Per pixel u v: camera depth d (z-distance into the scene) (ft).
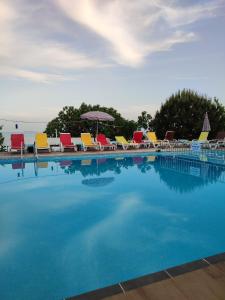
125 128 79.51
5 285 9.12
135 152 43.65
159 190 22.08
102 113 51.21
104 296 7.33
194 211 16.79
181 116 70.08
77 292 8.75
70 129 78.95
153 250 11.61
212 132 70.13
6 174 28.60
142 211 16.83
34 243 12.35
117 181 25.48
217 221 15.11
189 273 8.25
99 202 18.79
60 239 12.76
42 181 25.38
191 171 30.45
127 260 10.74
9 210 17.06
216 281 7.83
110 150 46.37
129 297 7.25
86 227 14.24
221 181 25.25
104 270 10.05
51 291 8.79
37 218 15.64
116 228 14.11
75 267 10.19
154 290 7.49
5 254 11.28
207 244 12.21
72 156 39.58
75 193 21.13
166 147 51.96
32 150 41.93
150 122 80.07
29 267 10.24
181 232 13.56
